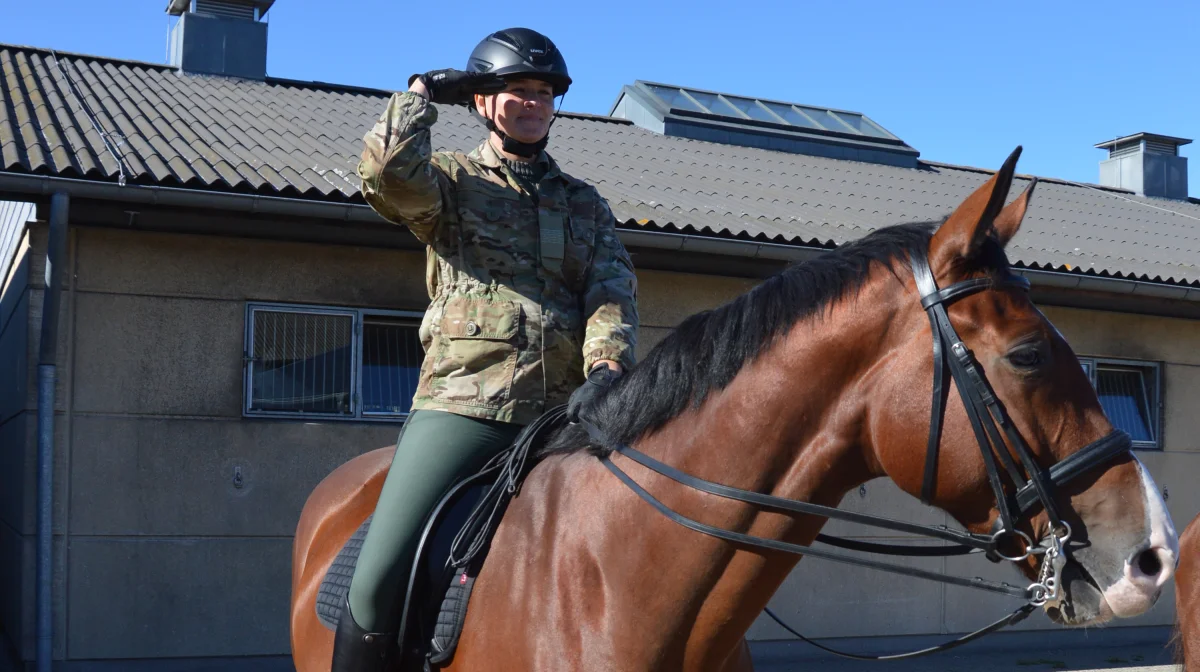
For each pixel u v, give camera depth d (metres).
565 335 2.50
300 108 9.48
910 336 1.95
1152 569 1.79
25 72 9.14
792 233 7.70
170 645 6.47
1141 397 9.28
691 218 7.54
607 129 11.62
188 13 10.36
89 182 5.86
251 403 6.74
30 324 6.43
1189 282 8.52
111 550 6.39
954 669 7.69
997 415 1.84
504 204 2.50
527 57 2.52
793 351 2.05
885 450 1.95
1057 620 1.86
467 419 2.43
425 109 2.31
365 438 6.95
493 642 2.19
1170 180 14.70
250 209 6.18
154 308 6.57
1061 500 1.83
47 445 6.01
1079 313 8.97
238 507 6.66
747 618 2.06
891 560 8.14
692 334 2.22
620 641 2.06
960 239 1.92
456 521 2.38
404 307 7.07
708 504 2.06
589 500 2.20
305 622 2.94
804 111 13.52
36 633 6.08
